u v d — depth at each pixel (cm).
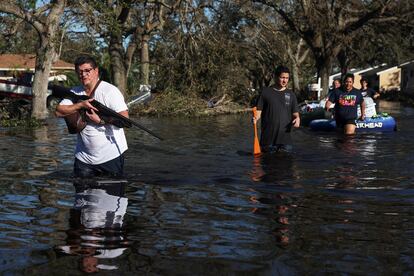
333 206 516
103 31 2048
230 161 804
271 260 363
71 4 1881
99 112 594
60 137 1215
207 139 1173
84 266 349
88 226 441
